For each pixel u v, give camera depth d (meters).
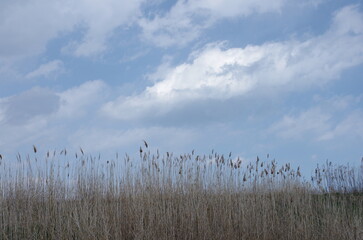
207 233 8.58
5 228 7.90
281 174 11.52
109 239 7.98
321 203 11.04
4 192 8.97
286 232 9.32
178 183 10.06
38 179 9.27
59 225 7.96
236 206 9.68
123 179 9.71
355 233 9.09
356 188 13.03
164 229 8.43
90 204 8.95
